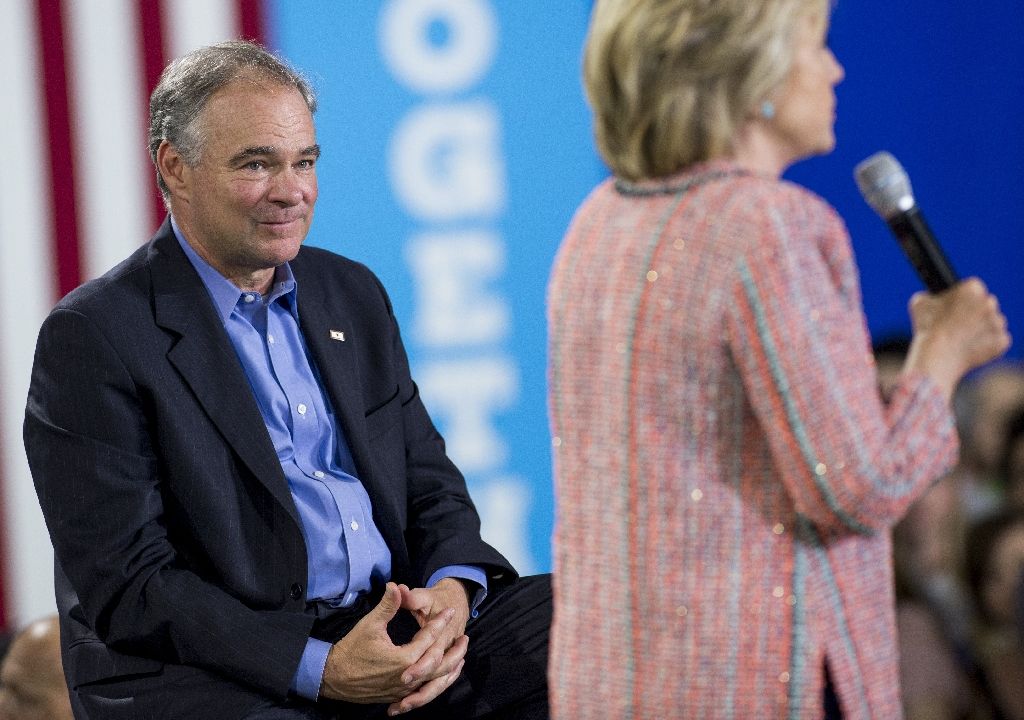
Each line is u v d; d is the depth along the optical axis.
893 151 15.33
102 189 14.94
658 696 5.17
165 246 7.25
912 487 5.01
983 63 15.26
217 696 6.63
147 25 14.78
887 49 15.22
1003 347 5.32
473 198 15.26
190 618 6.62
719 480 5.11
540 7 15.06
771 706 5.09
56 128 14.82
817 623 5.09
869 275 15.48
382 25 15.01
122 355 6.84
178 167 7.17
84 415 6.80
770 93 5.16
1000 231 15.45
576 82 15.17
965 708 8.75
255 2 14.82
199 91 7.04
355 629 6.72
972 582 8.80
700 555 5.11
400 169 15.19
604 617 5.30
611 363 5.22
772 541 5.11
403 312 15.34
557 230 15.32
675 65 5.12
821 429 4.89
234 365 7.06
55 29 14.72
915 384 5.16
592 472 5.33
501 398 15.48
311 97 7.40
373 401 7.72
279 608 6.90
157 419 6.87
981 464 9.70
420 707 7.18
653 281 5.13
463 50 15.09
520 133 15.20
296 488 7.16
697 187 5.18
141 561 6.73
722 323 4.99
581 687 5.34
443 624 6.85
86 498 6.77
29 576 15.09
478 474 15.52
